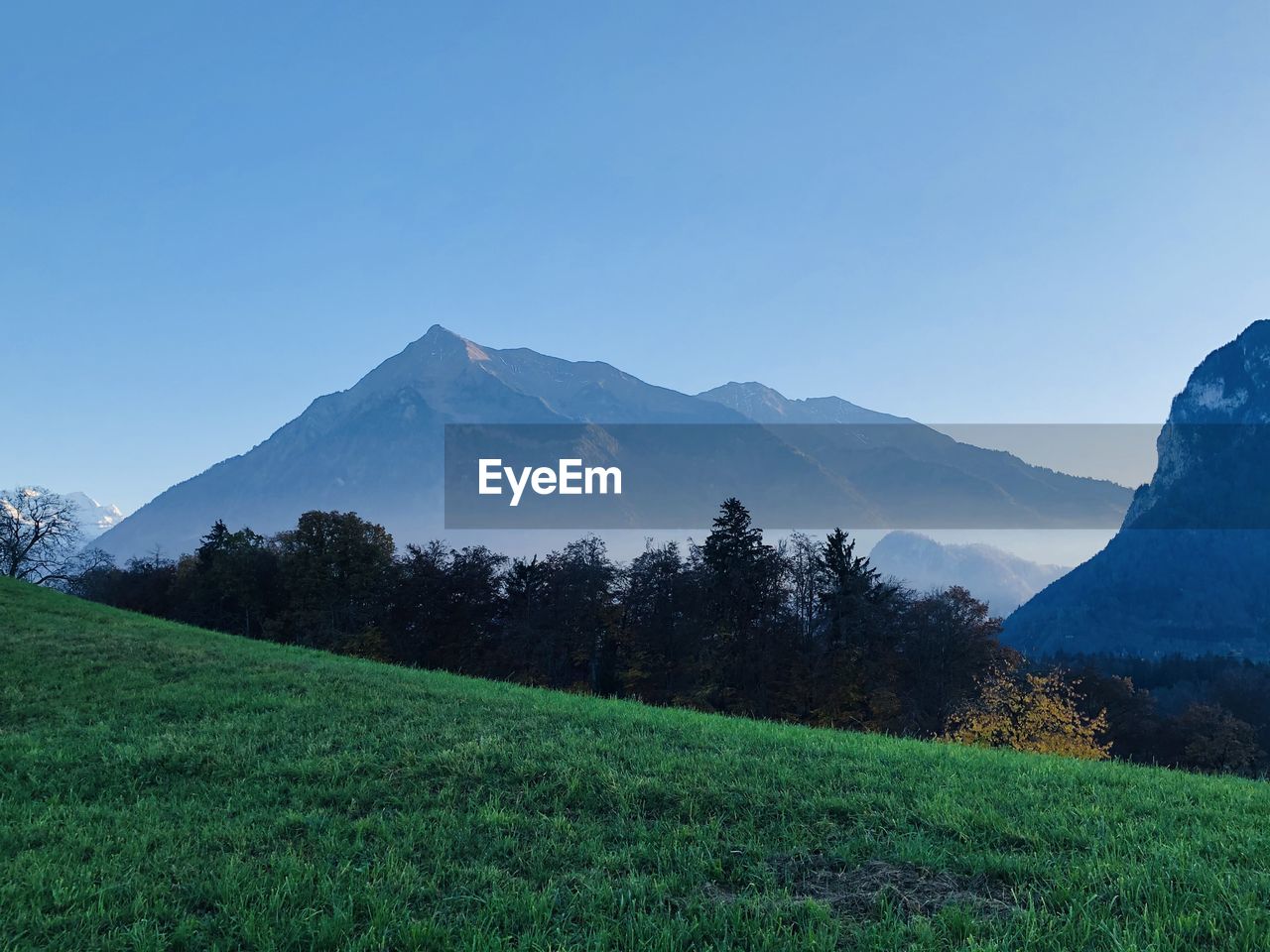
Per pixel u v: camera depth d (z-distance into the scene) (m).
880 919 5.41
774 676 48.44
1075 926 5.10
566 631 54.44
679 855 6.43
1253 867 6.18
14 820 7.55
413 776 8.71
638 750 9.74
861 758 10.00
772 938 5.09
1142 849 6.45
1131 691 72.25
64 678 14.84
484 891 5.96
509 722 11.45
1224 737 64.81
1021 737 40.09
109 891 5.94
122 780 8.87
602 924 5.36
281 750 9.95
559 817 7.36
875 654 47.88
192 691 13.73
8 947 5.11
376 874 6.19
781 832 6.96
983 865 6.15
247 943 5.21
